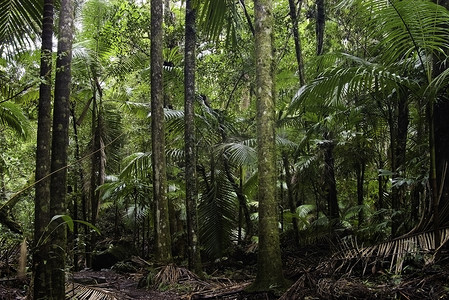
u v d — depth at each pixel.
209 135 7.80
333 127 6.83
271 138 4.56
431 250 3.83
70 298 4.41
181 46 8.81
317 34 7.30
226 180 7.57
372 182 8.38
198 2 6.04
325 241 6.81
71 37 3.55
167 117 7.27
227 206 7.42
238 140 7.82
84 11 7.98
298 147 7.16
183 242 8.76
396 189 5.46
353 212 6.63
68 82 3.44
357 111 6.26
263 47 4.65
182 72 7.71
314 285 4.01
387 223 5.21
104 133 8.03
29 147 8.49
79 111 9.40
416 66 4.63
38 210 3.20
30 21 5.26
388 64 4.67
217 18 6.23
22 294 4.69
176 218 9.80
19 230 6.73
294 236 7.65
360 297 3.58
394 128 6.01
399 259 3.93
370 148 7.04
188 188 6.16
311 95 5.07
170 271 5.62
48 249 3.13
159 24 6.32
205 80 8.27
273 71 4.67
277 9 9.05
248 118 8.88
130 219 10.42
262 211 4.46
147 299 4.91
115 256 8.52
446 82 3.96
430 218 4.10
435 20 3.85
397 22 4.02
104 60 8.34
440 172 4.23
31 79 3.41
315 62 5.96
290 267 5.61
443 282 3.45
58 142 3.30
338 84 4.78
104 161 7.75
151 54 6.29
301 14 9.15
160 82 6.27
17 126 7.10
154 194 6.16
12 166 7.30
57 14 5.53
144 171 8.30
